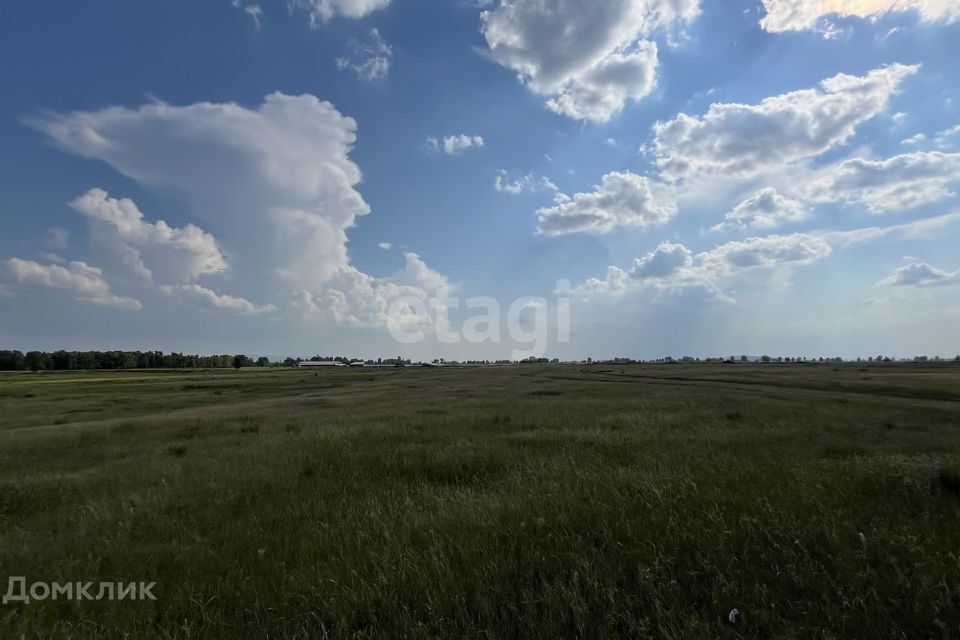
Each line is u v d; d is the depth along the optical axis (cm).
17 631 409
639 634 330
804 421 1741
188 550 579
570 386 4497
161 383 7281
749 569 410
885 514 530
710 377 5675
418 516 620
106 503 816
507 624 359
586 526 524
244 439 1574
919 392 3278
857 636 325
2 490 893
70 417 2916
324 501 771
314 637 364
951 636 319
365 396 3994
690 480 676
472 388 4478
